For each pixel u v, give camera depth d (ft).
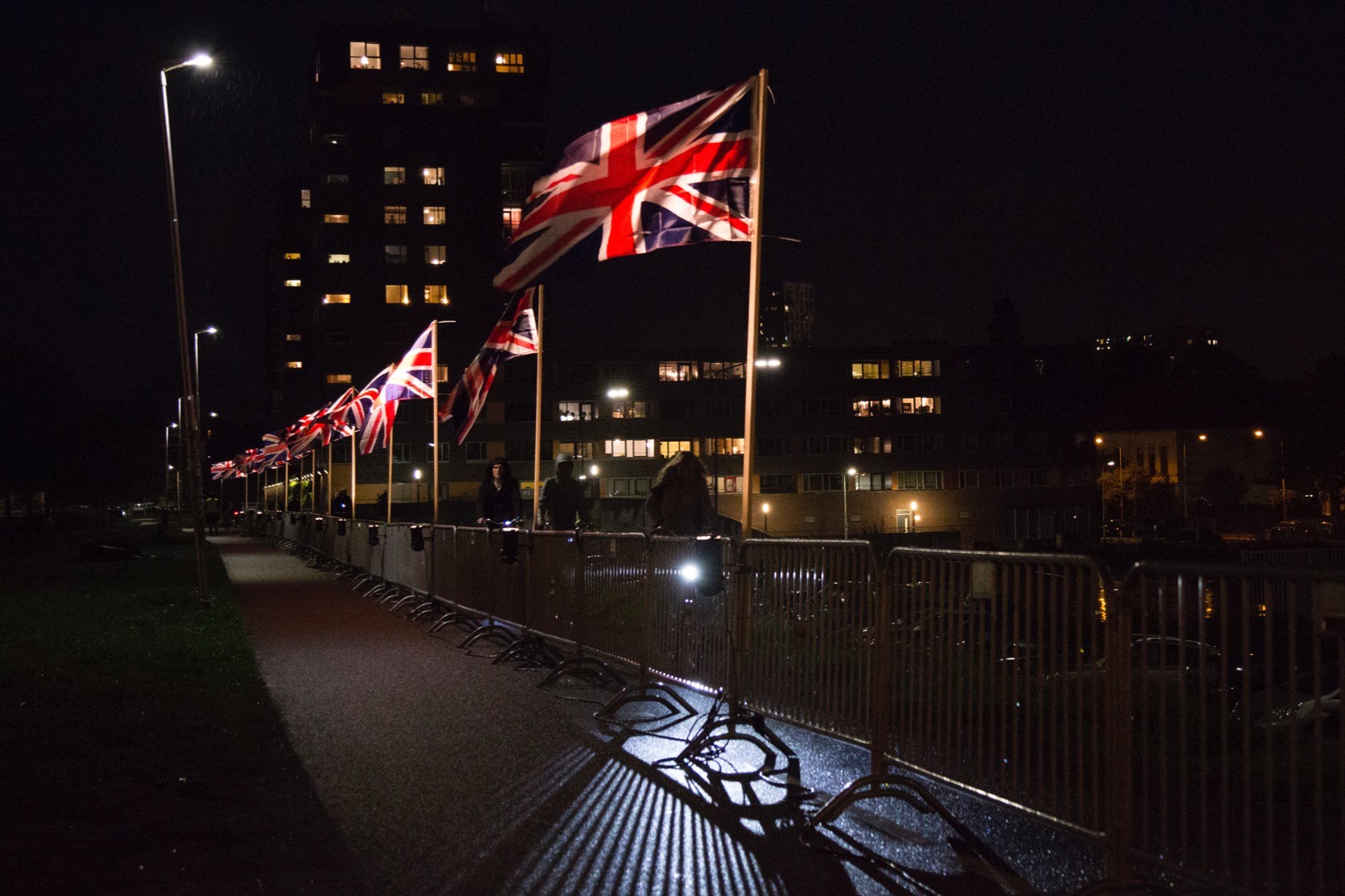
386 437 103.96
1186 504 357.41
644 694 34.12
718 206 33.60
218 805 24.03
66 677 42.70
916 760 22.24
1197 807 16.10
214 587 96.27
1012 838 21.80
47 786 25.66
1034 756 19.15
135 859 20.34
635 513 120.06
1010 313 480.23
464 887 18.85
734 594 29.22
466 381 69.21
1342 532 271.90
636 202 35.17
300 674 43.83
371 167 322.96
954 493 342.23
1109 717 17.38
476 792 25.14
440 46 328.70
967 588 20.90
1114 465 368.68
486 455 312.91
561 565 42.57
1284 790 14.70
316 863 20.13
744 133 33.32
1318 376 325.01
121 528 359.87
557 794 24.98
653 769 27.37
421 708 35.88
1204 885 15.83
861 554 24.14
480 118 327.67
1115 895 17.42
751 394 31.76
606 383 323.16
